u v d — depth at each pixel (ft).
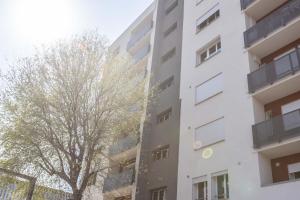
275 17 48.91
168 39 80.48
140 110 61.26
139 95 61.11
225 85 52.95
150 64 79.05
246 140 44.45
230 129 48.01
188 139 55.77
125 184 65.72
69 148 49.39
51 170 47.93
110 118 55.36
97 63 56.65
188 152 54.29
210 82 57.16
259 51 51.55
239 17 57.21
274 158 42.78
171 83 71.82
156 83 74.28
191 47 67.51
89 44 57.00
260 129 42.55
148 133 68.18
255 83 46.98
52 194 50.55
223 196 45.09
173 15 84.17
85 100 53.26
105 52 58.34
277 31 47.73
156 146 64.54
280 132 39.91
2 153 46.50
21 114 48.26
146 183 61.98
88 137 51.34
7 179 46.68
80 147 50.19
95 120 53.06
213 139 50.93
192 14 73.20
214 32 62.39
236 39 55.31
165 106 67.51
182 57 68.90
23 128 47.39
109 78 57.47
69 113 50.96
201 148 52.13
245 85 49.01
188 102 60.49
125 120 57.72
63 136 50.16
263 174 40.60
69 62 54.19
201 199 48.47
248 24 55.52
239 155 44.39
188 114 58.90
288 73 42.86
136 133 63.98
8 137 46.68
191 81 62.28
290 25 46.29
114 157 75.00
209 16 66.95
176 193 53.47
